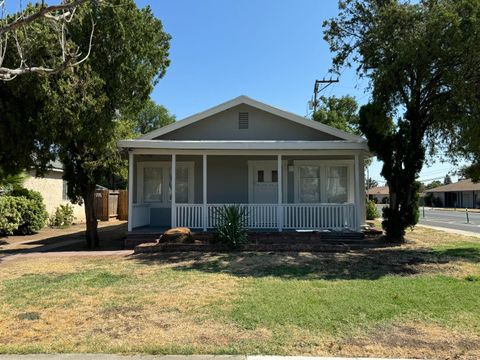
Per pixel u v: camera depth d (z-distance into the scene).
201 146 12.87
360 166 14.70
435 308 5.94
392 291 6.90
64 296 6.82
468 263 9.50
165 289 7.20
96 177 13.16
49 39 10.20
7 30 5.61
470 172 13.65
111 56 12.31
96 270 9.02
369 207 25.19
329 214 13.48
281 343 4.62
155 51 13.34
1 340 4.84
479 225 22.20
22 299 6.69
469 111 11.05
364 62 13.07
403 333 4.95
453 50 10.62
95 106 11.48
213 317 5.59
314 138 14.97
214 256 10.53
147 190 15.81
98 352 4.39
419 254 10.77
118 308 6.08
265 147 12.84
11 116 10.59
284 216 13.55
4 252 12.40
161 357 4.24
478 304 6.13
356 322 5.34
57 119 10.85
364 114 13.08
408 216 13.13
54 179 22.66
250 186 15.39
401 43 11.25
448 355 4.30
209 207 13.50
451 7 10.92
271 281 7.74
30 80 10.09
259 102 14.84
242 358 4.20
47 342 4.74
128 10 12.27
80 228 21.19
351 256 10.47
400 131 13.02
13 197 17.17
